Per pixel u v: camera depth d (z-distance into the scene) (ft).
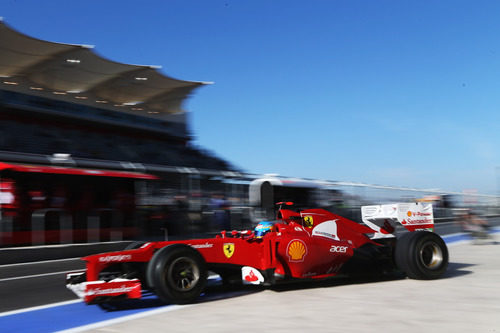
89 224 37.01
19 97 74.18
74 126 81.71
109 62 82.99
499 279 17.57
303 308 13.53
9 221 32.12
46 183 34.73
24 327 13.14
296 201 46.85
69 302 16.55
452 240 43.52
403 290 15.99
